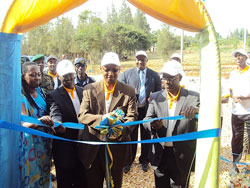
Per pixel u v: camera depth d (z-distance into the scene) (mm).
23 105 2973
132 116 2979
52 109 3162
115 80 2996
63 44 38969
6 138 2734
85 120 2922
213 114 2625
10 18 2646
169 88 2988
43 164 3145
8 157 2771
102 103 3014
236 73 4855
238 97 4688
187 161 2961
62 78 3275
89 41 37812
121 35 38250
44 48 39031
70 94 3365
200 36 2750
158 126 2967
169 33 29172
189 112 2787
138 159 5352
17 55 2801
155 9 2674
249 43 44531
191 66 24344
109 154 2973
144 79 5000
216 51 2643
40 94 3318
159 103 3109
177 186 3059
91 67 31047
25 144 2932
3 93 2680
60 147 3205
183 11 2648
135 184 4309
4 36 2645
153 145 3156
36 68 3033
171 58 5520
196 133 2557
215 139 2602
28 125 2920
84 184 3363
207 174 2602
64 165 3148
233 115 4828
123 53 39625
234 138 4844
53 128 2926
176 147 2939
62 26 40188
